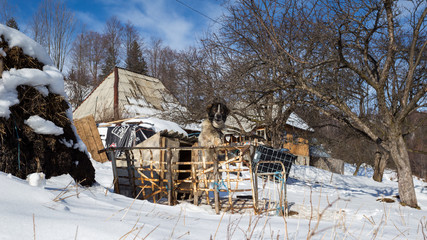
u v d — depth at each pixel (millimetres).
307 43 10180
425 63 10625
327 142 18547
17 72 4152
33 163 4164
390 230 4039
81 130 11852
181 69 18312
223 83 11484
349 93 11609
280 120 15602
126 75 24906
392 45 9562
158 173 6141
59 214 2564
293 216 5523
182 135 6711
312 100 11258
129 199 4547
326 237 3020
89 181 4992
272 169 15305
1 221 2129
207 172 5352
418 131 26906
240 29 11867
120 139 14328
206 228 3080
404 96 9906
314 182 17375
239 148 5074
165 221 3115
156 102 24719
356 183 19484
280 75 10227
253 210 5312
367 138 11648
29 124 4188
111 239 2197
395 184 21938
